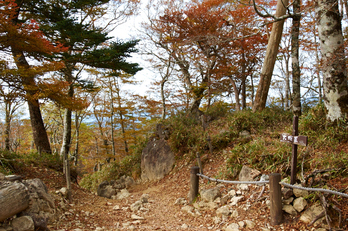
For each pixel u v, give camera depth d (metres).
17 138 21.56
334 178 3.81
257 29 11.01
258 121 7.88
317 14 5.48
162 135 9.65
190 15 10.02
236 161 5.82
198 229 4.01
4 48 7.87
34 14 11.44
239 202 4.43
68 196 5.59
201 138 8.15
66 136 12.34
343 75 5.24
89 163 20.95
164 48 13.75
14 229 3.22
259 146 5.71
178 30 11.29
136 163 10.80
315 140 5.24
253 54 11.45
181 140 8.70
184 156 8.38
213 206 4.69
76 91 16.77
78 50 11.48
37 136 10.52
